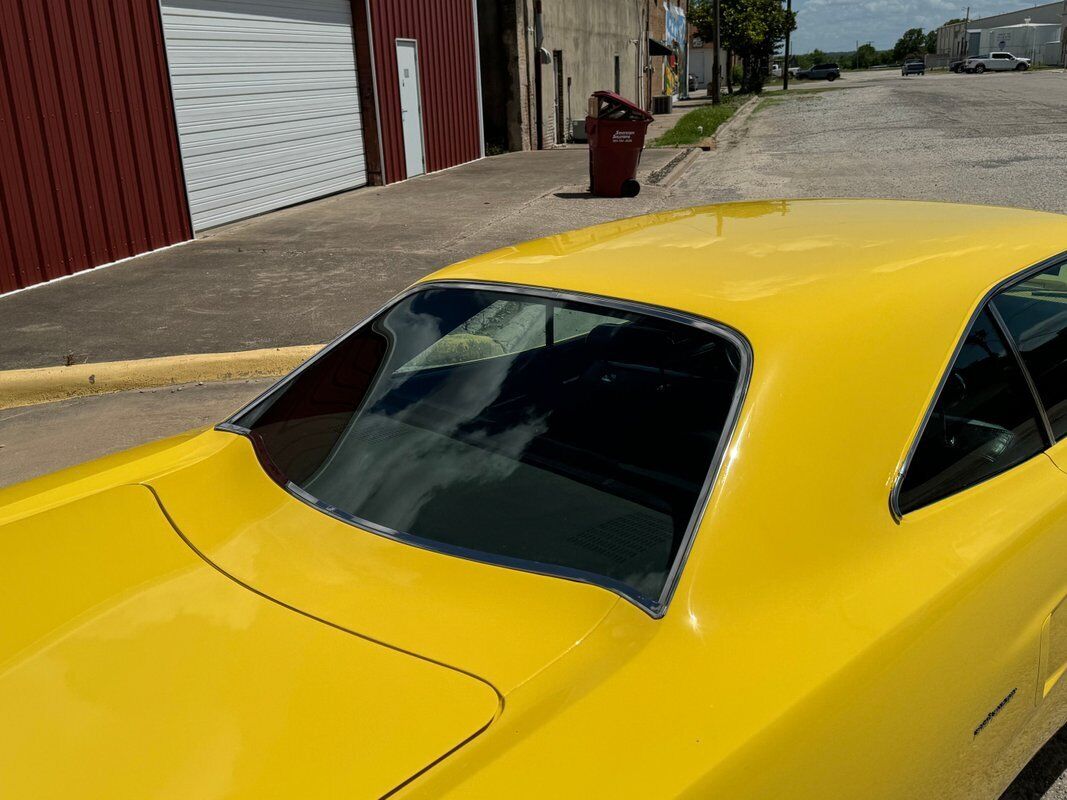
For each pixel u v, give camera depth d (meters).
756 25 54.25
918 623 1.54
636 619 1.42
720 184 14.23
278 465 2.02
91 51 8.97
